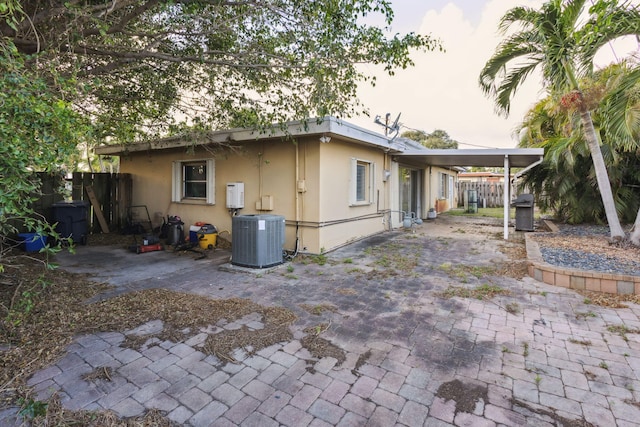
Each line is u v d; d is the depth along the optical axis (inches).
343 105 178.9
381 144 295.6
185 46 182.7
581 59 222.5
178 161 316.2
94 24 143.6
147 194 349.7
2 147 69.0
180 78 199.6
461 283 172.7
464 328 121.6
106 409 78.6
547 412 77.6
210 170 290.8
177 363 99.0
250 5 155.7
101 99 195.3
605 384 87.5
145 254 249.3
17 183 74.6
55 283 169.5
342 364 98.6
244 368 96.7
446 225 407.5
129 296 153.3
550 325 123.0
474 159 353.7
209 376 92.7
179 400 82.4
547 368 95.3
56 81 102.1
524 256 226.5
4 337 110.8
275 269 202.4
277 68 179.3
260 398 83.4
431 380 90.5
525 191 464.1
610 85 245.6
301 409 79.4
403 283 173.8
